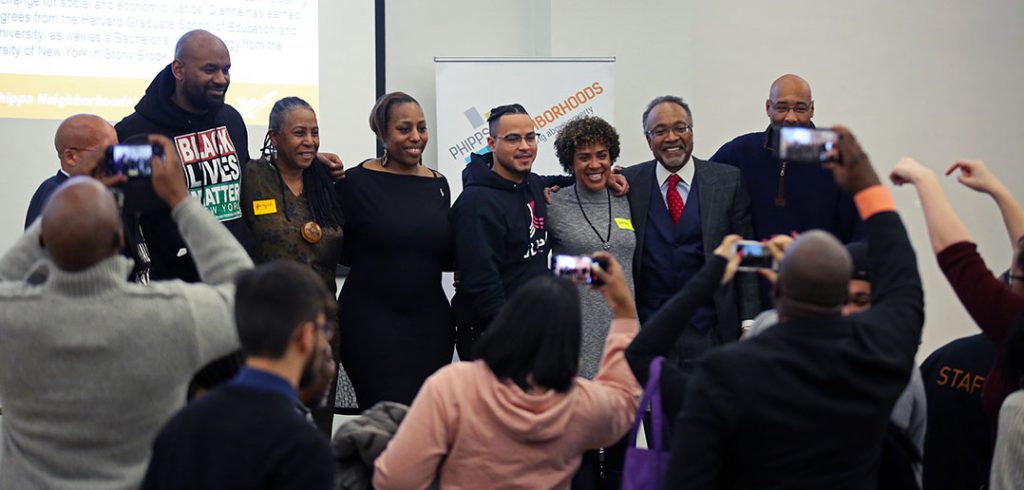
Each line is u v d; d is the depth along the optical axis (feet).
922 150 21.42
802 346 7.03
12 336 7.29
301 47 18.21
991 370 9.47
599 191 13.42
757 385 6.93
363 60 18.52
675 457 7.00
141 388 7.36
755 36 20.74
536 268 12.98
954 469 10.55
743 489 7.06
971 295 8.60
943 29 21.48
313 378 7.04
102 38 17.42
